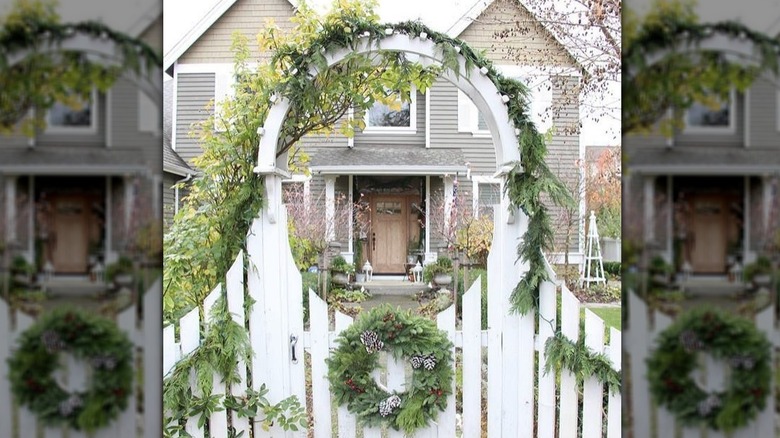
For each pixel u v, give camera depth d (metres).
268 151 2.05
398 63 2.14
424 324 2.07
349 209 8.16
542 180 2.00
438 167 7.89
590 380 1.94
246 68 2.76
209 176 2.20
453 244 6.38
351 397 2.06
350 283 7.24
